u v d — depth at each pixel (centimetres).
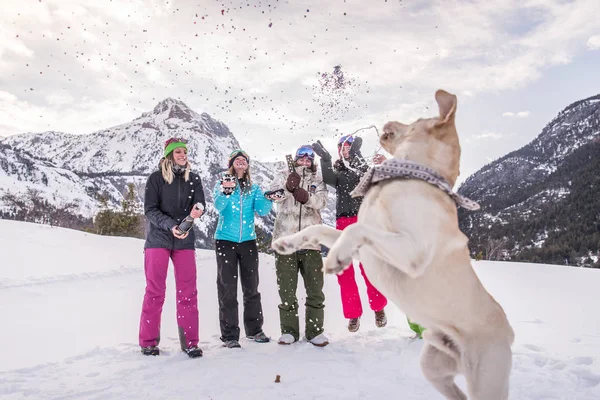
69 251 1230
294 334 488
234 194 488
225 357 428
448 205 228
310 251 485
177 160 462
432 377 269
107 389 344
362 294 836
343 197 491
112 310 690
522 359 410
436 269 221
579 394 333
